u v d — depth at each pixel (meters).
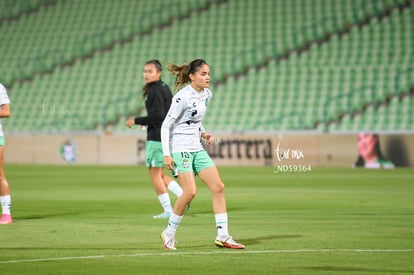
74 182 66.31
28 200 49.94
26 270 24.56
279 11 111.00
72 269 24.72
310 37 106.56
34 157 98.94
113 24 118.88
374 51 102.19
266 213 41.28
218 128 100.50
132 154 94.69
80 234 33.09
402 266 25.00
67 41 119.44
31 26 123.81
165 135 28.77
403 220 37.78
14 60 120.12
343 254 27.41
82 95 110.94
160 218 39.44
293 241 30.64
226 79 106.06
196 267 25.05
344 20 106.38
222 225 29.05
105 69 113.62
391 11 104.94
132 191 56.97
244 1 113.94
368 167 85.50
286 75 103.38
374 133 85.19
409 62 99.44
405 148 84.31
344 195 52.34
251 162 89.62
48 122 108.94
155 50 113.25
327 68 102.06
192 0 116.31
